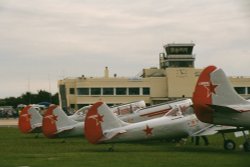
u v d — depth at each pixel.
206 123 24.06
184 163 18.89
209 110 23.55
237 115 23.34
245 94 94.25
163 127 25.42
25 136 39.88
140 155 22.17
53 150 25.56
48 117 31.47
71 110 88.50
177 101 31.61
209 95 23.47
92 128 24.98
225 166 17.94
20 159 20.59
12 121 79.88
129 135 25.03
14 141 33.66
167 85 97.81
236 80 94.06
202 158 20.78
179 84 97.62
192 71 97.94
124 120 31.72
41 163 19.00
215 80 23.55
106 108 25.06
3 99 152.75
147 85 97.94
